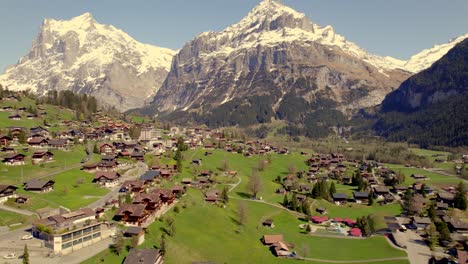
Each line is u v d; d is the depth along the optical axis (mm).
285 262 176875
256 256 177750
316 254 189500
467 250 194000
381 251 194875
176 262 154250
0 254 138625
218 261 164375
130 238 158125
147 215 184500
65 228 149875
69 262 138250
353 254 191250
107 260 143500
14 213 171750
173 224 181125
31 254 140500
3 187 183625
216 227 197000
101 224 162625
